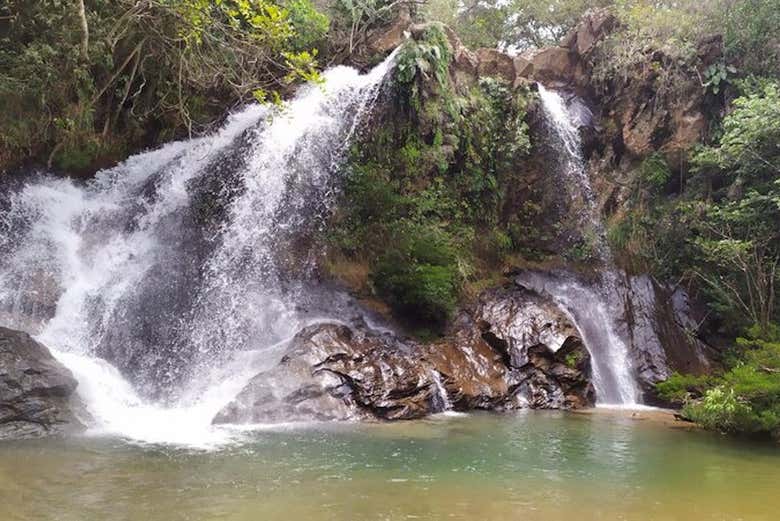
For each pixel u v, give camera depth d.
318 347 12.16
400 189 16.98
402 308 14.95
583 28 22.75
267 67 17.34
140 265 14.09
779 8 19.52
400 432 10.16
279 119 17.39
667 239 19.42
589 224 20.03
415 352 13.57
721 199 18.64
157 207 15.55
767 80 19.17
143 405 10.88
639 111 21.25
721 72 20.12
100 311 12.70
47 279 12.98
